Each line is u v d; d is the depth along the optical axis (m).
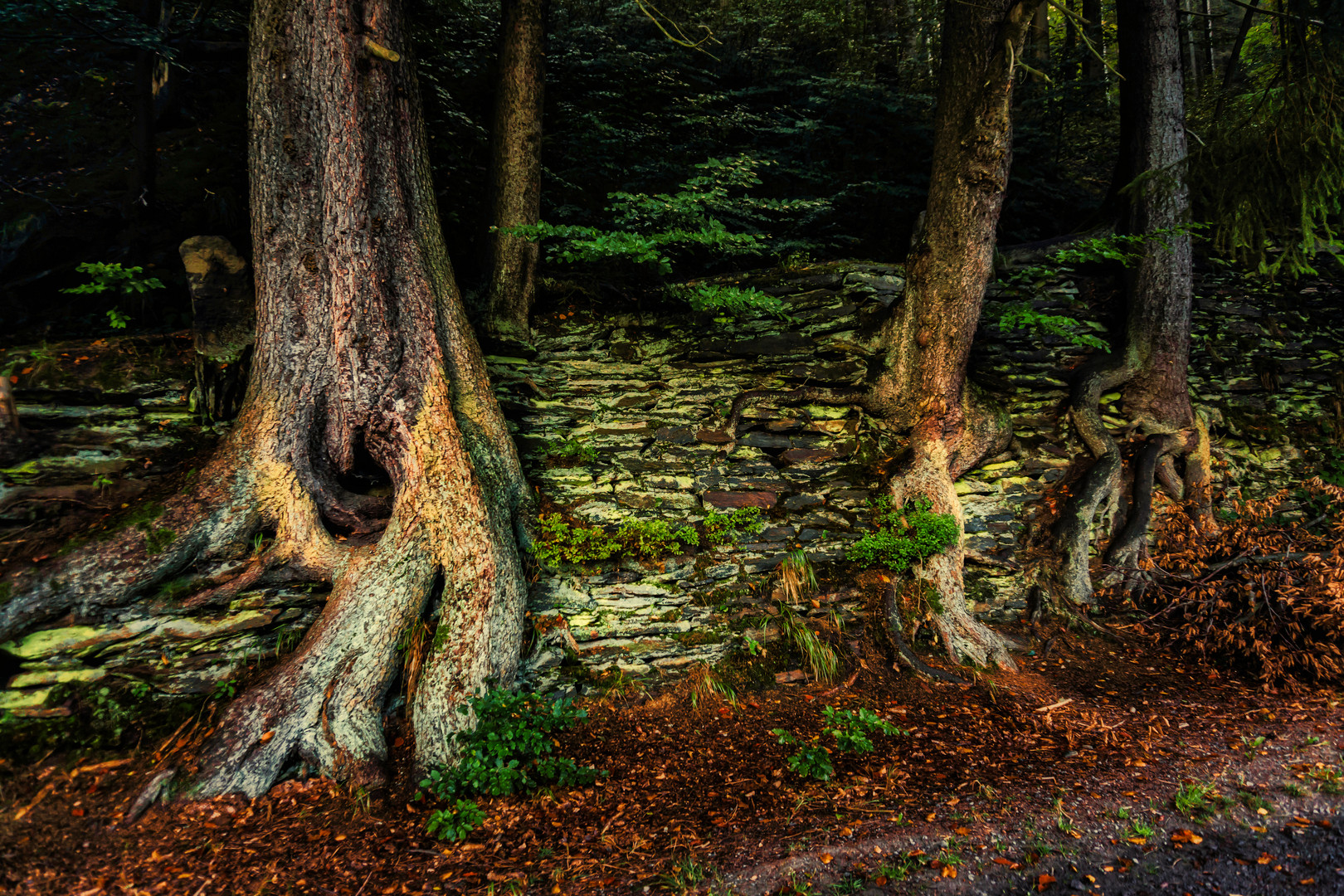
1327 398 7.44
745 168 7.01
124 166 6.53
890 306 6.44
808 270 6.64
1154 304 6.83
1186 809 3.74
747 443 6.25
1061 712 5.14
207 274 4.90
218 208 6.15
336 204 4.74
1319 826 3.57
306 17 4.61
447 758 4.32
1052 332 6.97
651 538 5.71
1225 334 7.42
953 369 6.14
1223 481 7.06
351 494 5.12
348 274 4.78
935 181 5.86
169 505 4.52
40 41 5.98
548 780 4.34
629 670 5.54
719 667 5.67
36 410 4.63
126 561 4.32
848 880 3.32
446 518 4.80
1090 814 3.76
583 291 6.56
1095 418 6.75
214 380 5.01
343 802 4.07
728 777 4.40
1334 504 6.80
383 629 4.56
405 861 3.57
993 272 7.00
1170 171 6.52
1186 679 5.66
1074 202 9.07
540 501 5.76
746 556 5.99
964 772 4.31
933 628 6.01
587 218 7.56
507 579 4.88
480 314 6.27
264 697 4.31
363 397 4.85
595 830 3.84
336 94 4.68
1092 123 10.81
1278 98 5.38
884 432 6.48
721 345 6.41
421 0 7.96
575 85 8.61
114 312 4.96
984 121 5.47
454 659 4.56
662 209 6.30
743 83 9.70
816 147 8.90
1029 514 6.73
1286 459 7.22
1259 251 6.05
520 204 6.34
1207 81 10.70
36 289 5.42
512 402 6.01
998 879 3.32
